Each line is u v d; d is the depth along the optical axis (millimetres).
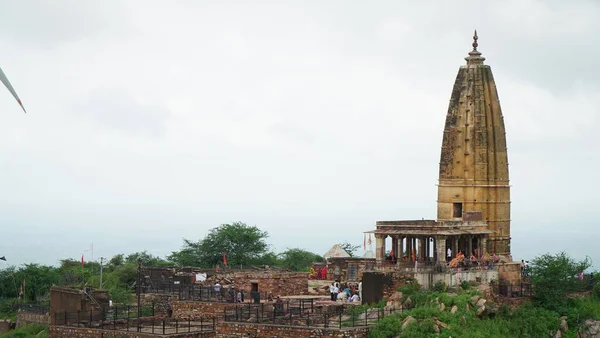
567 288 102188
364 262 115875
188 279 119438
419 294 95500
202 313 102562
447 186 113000
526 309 99250
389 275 98375
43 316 115188
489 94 113625
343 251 135625
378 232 105188
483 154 111938
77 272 145500
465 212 109688
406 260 104438
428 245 104562
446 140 113625
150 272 125750
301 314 94188
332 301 102188
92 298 108688
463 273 101062
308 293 113875
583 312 100312
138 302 103375
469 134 112438
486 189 111750
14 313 127938
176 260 156500
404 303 95062
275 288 112812
